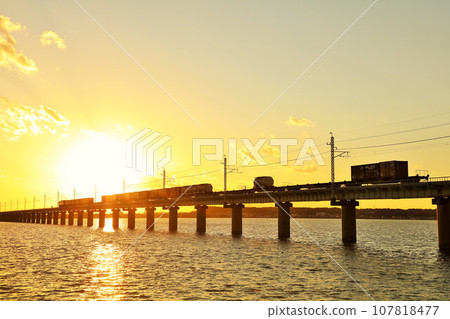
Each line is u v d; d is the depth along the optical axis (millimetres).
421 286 44875
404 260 67500
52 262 65312
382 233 183750
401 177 81562
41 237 133750
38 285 45188
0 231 176250
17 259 69562
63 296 39812
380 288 43844
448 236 72375
